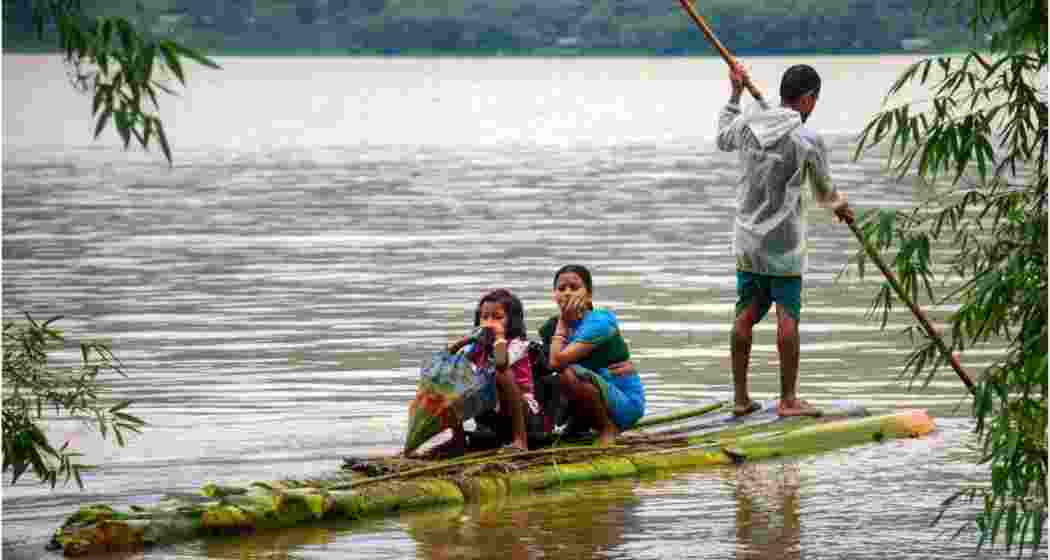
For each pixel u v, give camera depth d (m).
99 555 16.91
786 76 22.48
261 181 75.06
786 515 18.52
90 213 59.72
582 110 160.38
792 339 22.80
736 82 22.53
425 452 20.66
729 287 39.44
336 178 76.81
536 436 21.09
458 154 95.00
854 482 20.19
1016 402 13.73
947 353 15.29
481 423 21.28
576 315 21.61
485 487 19.41
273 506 17.95
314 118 146.88
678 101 181.38
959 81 14.11
